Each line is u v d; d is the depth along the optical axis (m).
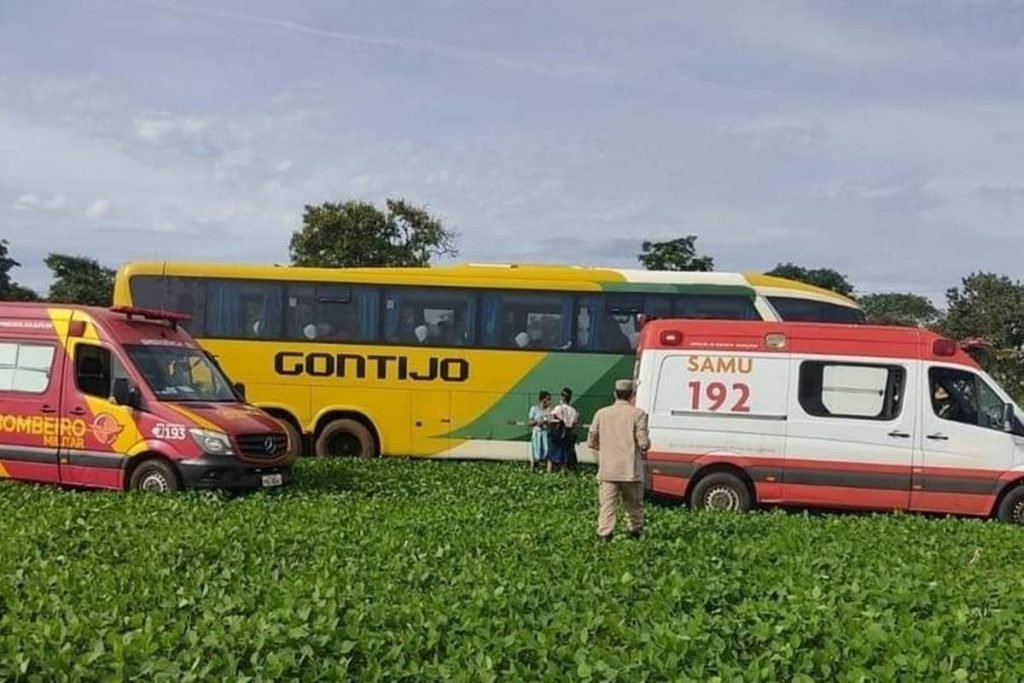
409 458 20.83
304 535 11.31
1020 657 7.06
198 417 14.86
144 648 6.60
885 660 6.84
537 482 17.86
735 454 15.54
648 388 15.89
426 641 7.10
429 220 49.69
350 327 21.02
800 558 10.61
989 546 12.23
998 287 43.78
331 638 6.90
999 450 15.14
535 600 8.31
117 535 10.98
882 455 15.32
